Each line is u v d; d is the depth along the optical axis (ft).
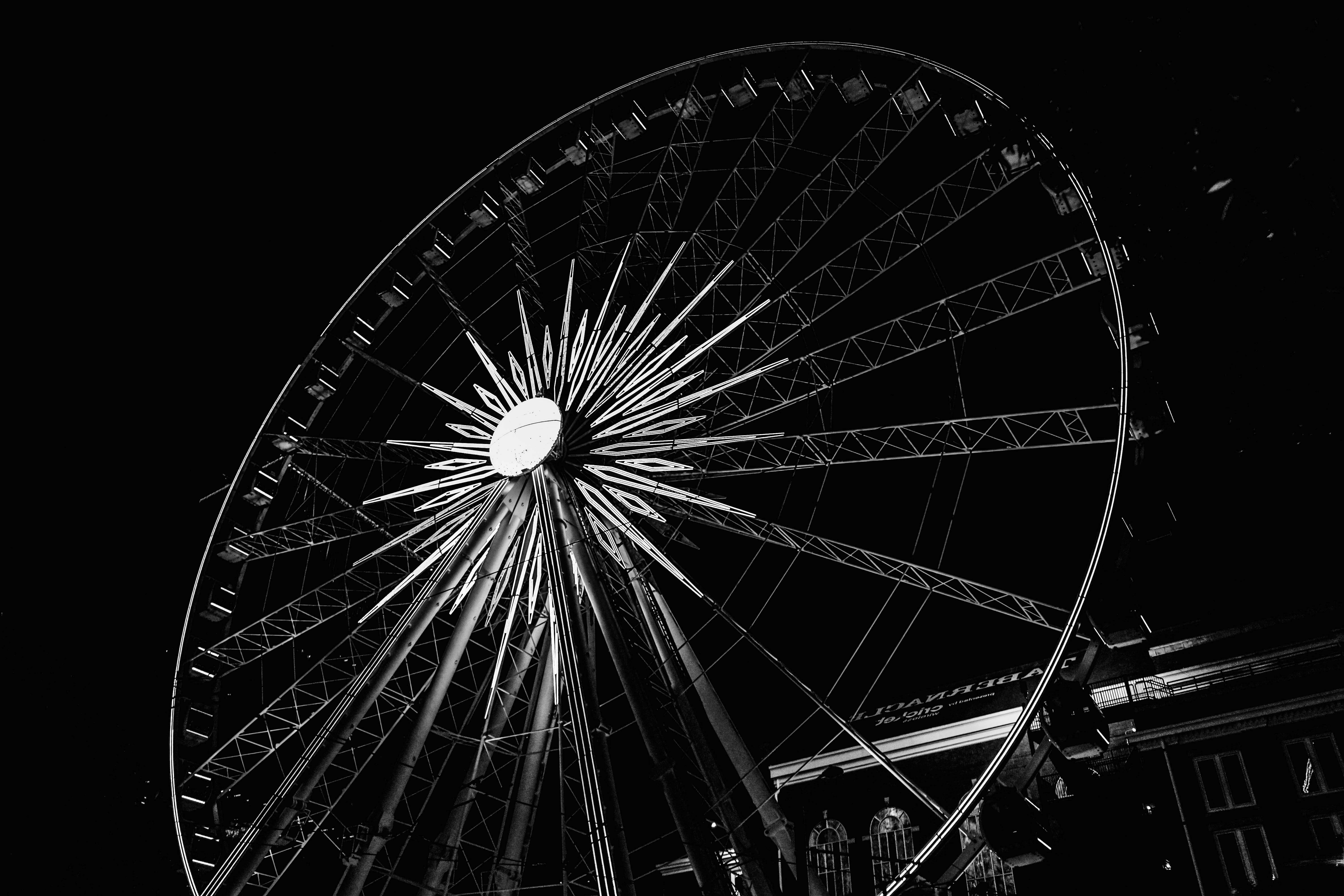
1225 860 101.19
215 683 107.04
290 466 117.29
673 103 117.08
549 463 97.04
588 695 85.46
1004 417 91.09
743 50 110.63
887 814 132.36
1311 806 100.68
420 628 95.20
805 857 79.56
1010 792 81.56
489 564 97.14
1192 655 120.16
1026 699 129.59
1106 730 82.23
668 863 149.79
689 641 96.22
